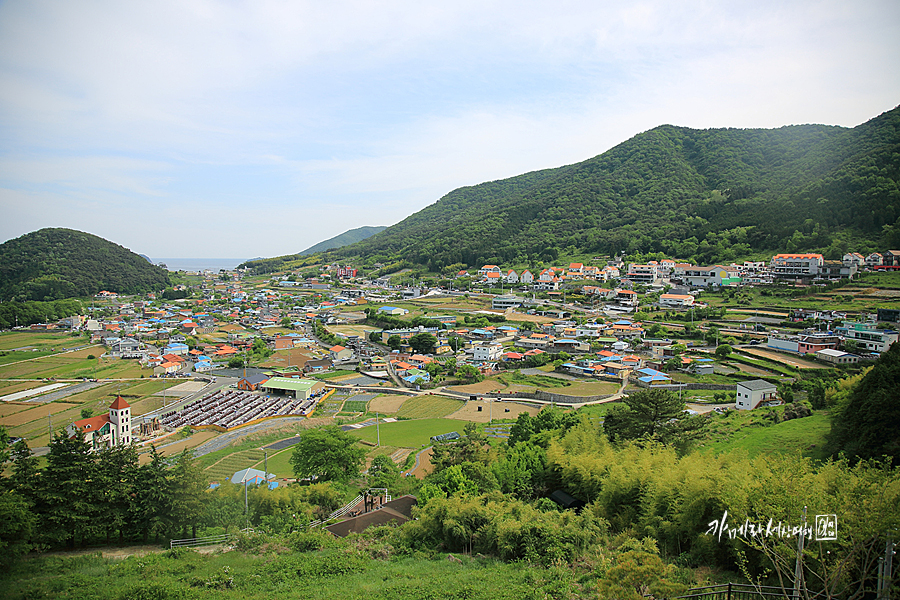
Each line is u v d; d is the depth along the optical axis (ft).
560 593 86.63
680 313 458.09
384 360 451.12
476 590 90.84
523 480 159.02
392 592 91.61
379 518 144.66
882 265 449.89
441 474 171.73
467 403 331.98
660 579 69.51
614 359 371.56
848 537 67.82
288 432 281.54
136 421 300.20
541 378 366.22
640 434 175.01
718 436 194.18
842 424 143.64
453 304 626.64
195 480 133.69
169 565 108.06
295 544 122.42
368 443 256.11
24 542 107.96
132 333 581.12
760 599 73.36
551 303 570.46
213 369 444.14
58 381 398.42
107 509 125.80
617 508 126.11
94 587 94.68
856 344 314.14
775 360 320.70
